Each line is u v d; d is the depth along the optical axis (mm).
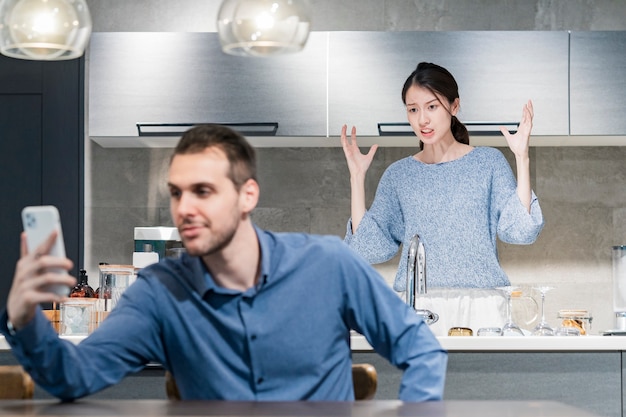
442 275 3947
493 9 4801
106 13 4852
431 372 1828
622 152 4777
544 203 4777
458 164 3963
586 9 4805
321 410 1438
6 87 4832
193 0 4855
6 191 4809
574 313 3562
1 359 3086
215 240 1691
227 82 4418
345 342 1880
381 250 4039
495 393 3006
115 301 3344
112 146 4762
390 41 4398
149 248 4371
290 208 4812
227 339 1782
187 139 1721
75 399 1666
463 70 4387
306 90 4410
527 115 3713
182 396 1836
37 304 1495
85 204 4816
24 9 2260
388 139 4477
